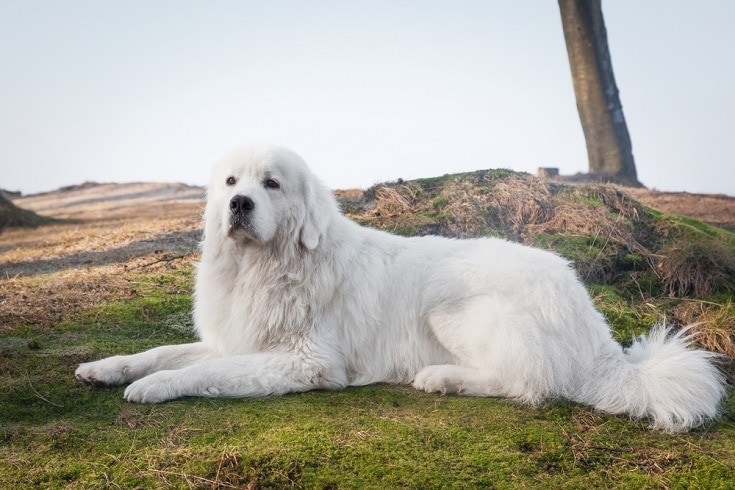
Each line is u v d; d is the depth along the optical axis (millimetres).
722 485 3514
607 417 4293
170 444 3707
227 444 3691
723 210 10930
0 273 7949
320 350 4648
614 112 15547
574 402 4492
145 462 3527
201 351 4906
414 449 3719
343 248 4938
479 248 5035
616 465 3711
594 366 4598
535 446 3861
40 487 3344
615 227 7531
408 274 4977
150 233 9617
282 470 3477
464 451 3734
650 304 6465
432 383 4574
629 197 8133
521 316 4531
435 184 8477
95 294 6746
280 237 4715
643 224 7816
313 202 4793
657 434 4105
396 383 4863
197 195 16094
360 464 3549
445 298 4793
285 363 4547
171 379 4309
